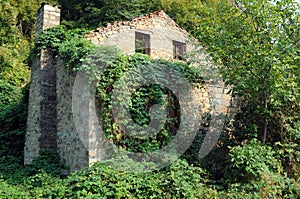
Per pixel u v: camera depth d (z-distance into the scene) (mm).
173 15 17266
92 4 18250
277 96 6379
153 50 9906
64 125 7902
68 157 7375
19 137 10438
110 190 5164
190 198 5164
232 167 6094
